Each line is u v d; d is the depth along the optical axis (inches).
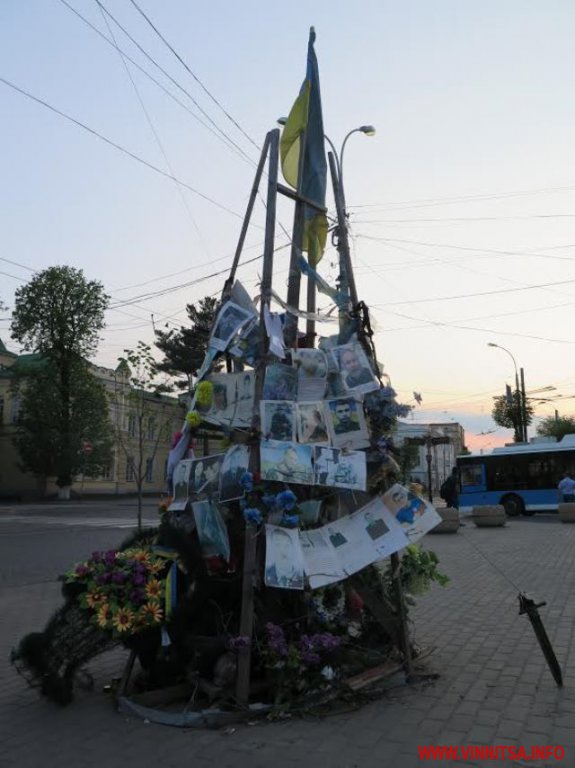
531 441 1466.5
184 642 178.1
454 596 349.1
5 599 367.9
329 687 177.9
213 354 198.2
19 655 188.9
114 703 185.9
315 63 226.4
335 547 187.6
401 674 197.2
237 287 203.5
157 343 1124.5
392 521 193.8
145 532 206.2
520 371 1550.2
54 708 185.0
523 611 202.4
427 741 155.6
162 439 840.3
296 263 211.2
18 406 2106.3
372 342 209.6
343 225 217.2
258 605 183.3
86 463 1768.0
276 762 145.7
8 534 800.9
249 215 207.5
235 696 172.1
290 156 223.5
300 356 196.5
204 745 155.8
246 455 182.1
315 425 189.8
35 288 1764.3
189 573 179.6
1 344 2262.6
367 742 155.5
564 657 227.0
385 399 196.1
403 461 213.5
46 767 147.2
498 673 208.5
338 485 183.5
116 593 179.3
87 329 1796.3
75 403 1764.3
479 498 1072.2
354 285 211.9
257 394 184.1
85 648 184.5
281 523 180.1
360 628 211.5
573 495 945.5
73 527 906.7
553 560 496.1
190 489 193.9
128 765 146.9
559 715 171.0
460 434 2053.4
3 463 2095.2
